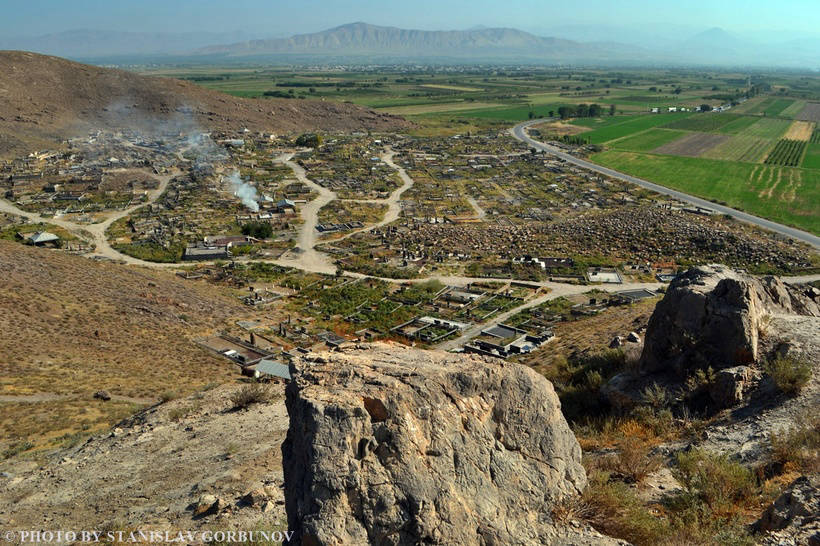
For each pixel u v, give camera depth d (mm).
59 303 53344
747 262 93500
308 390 9938
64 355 42500
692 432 17750
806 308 26781
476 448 10133
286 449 10141
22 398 33375
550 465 10906
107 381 38250
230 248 103312
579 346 40125
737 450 15828
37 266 63031
